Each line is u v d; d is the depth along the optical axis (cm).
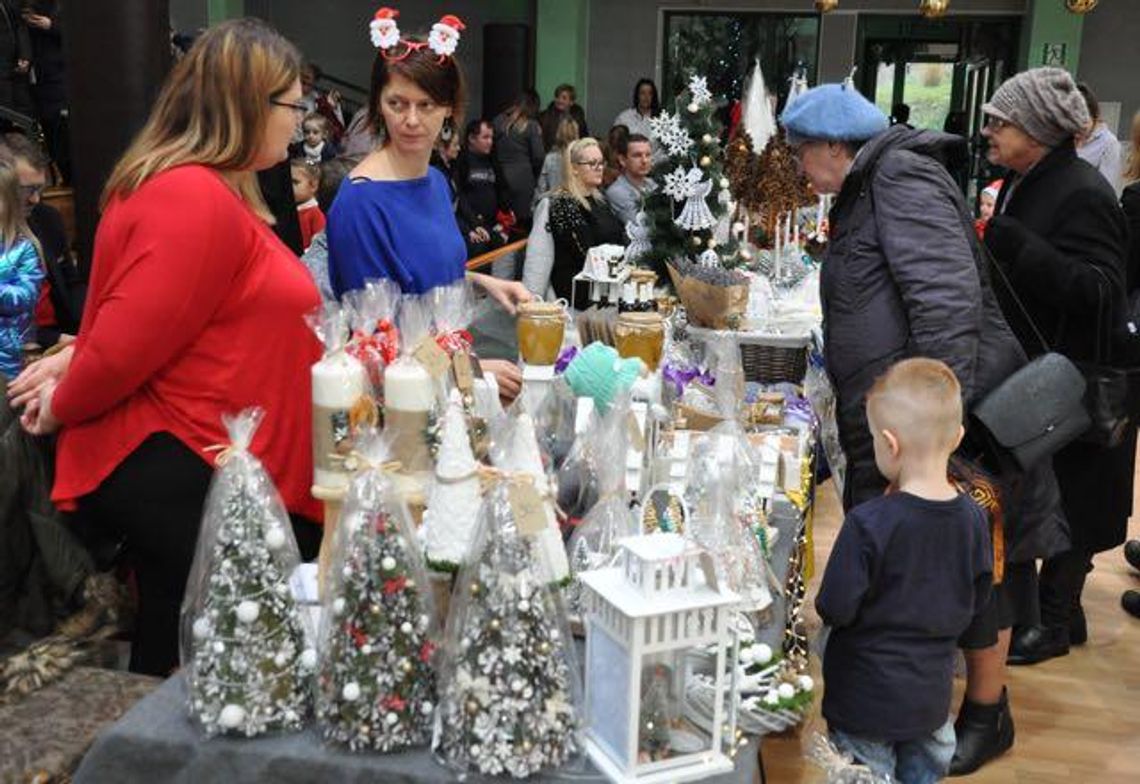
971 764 262
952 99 1180
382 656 126
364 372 151
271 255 178
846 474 251
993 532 217
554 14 1180
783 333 315
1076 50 1088
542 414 196
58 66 575
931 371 191
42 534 190
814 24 1191
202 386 173
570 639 130
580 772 126
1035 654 325
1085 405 267
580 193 417
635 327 217
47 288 349
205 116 168
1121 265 274
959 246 222
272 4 1237
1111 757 276
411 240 229
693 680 139
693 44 1224
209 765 128
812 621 317
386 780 125
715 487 161
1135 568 389
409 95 219
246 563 129
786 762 252
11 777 159
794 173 448
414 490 150
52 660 184
